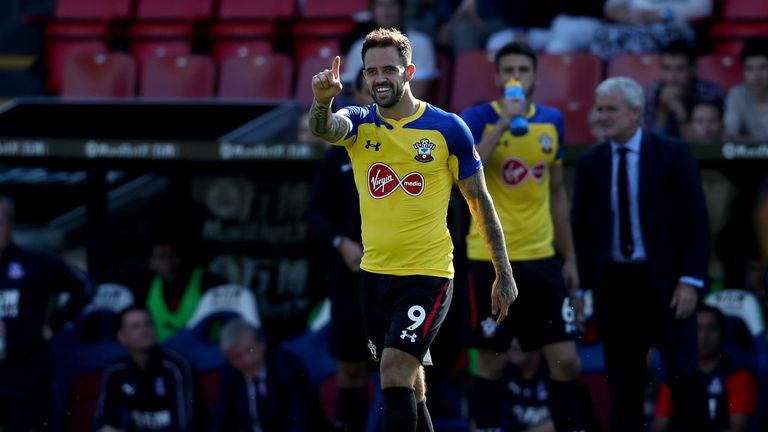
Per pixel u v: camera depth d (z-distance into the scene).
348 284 25.05
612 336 23.09
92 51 40.56
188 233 30.02
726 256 27.73
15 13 46.53
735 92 29.48
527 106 22.59
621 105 22.33
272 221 29.86
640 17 34.00
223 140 27.52
